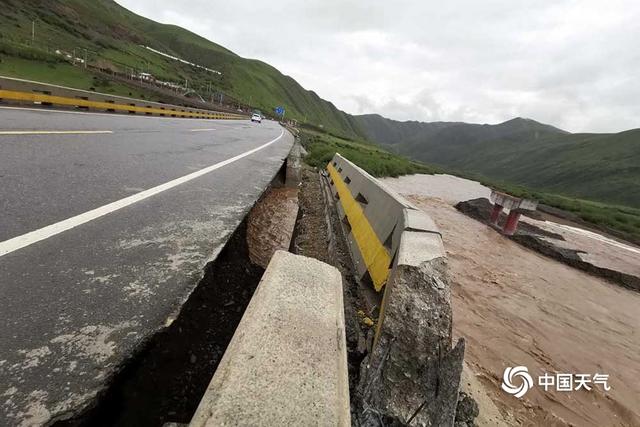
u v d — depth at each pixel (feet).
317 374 3.16
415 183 80.38
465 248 27.91
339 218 17.67
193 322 7.00
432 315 5.24
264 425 2.57
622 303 22.02
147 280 6.95
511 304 18.03
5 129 20.86
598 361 13.83
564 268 27.96
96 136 25.29
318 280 4.84
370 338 6.92
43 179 12.37
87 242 8.11
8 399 3.79
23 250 7.16
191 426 2.48
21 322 5.04
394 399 4.45
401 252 6.41
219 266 9.74
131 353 4.83
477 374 11.18
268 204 22.34
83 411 3.85
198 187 15.97
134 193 12.98
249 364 3.10
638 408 11.23
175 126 50.90
